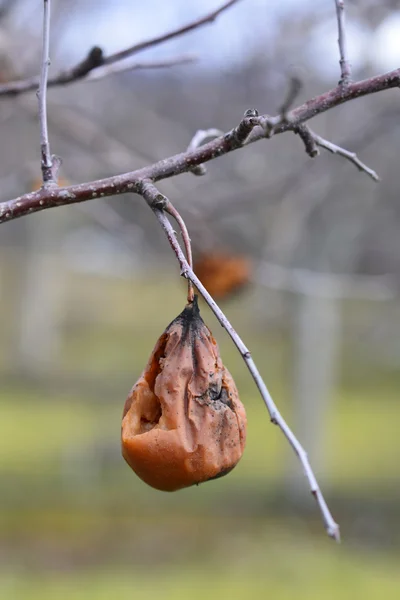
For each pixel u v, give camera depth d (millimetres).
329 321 15859
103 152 7359
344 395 23578
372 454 17359
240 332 27297
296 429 15656
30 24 7633
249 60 8930
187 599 9633
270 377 24734
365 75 7949
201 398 2545
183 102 10172
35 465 16250
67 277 37094
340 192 11102
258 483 15836
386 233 12930
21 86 4180
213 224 8031
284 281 6930
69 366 28641
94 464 16391
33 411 21484
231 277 5727
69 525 12906
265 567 11195
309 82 8750
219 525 13344
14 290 31125
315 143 2938
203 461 2484
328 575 10953
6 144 9094
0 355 30938
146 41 3941
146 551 11836
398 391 24141
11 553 11414
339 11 2885
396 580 10766
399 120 7809
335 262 13578
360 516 13672
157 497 14922
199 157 2742
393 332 18766
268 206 9445
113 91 10102
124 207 8258
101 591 9891
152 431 2500
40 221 21750
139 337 35031
